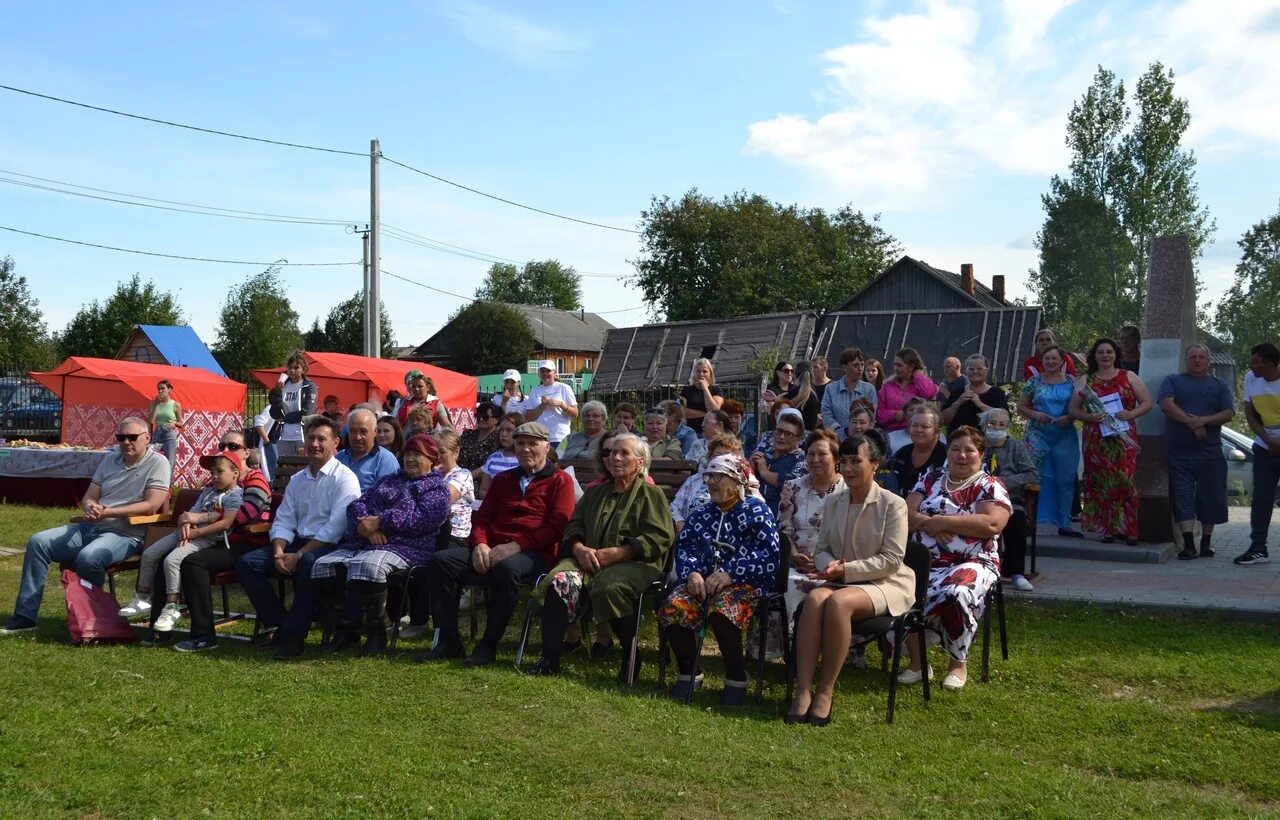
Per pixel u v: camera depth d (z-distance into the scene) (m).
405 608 7.24
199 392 17.83
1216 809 3.96
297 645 6.48
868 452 5.62
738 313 48.12
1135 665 6.02
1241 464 15.30
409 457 6.77
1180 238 9.73
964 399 9.59
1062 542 9.42
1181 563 9.04
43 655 6.23
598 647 6.64
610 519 6.32
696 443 9.23
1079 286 40.84
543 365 11.57
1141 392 9.41
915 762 4.52
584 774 4.29
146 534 7.25
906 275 43.59
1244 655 6.14
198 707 5.14
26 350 36.41
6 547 10.93
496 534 6.54
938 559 6.18
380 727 4.90
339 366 19.16
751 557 5.73
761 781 4.23
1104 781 4.31
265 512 7.14
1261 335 46.03
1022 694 5.64
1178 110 39.75
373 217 24.16
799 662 5.31
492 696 5.44
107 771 4.25
